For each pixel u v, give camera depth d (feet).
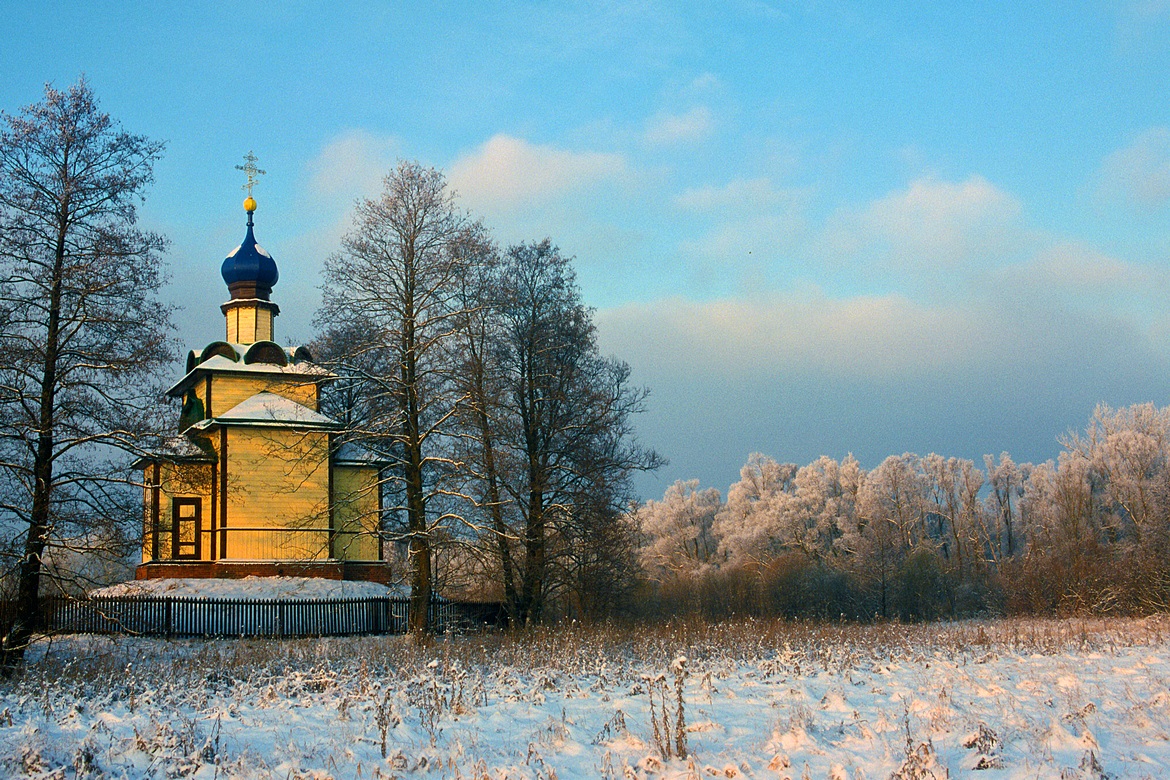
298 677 59.52
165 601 103.24
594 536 119.34
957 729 41.57
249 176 148.05
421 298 103.09
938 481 302.25
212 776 36.96
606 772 36.73
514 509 117.50
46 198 82.84
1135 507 226.17
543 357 123.03
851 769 35.45
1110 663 72.79
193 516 125.80
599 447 124.98
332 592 119.85
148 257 87.15
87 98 86.12
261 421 126.62
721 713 49.90
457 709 50.88
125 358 83.25
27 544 78.84
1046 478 273.95
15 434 78.59
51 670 71.92
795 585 203.92
